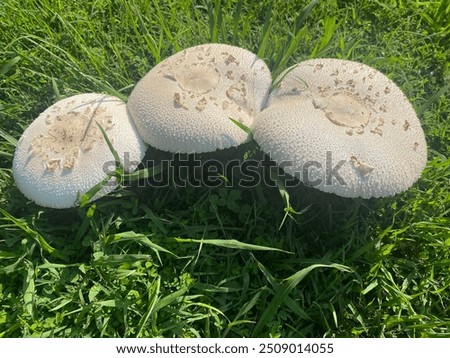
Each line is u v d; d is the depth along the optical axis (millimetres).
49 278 522
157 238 540
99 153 500
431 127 651
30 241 534
